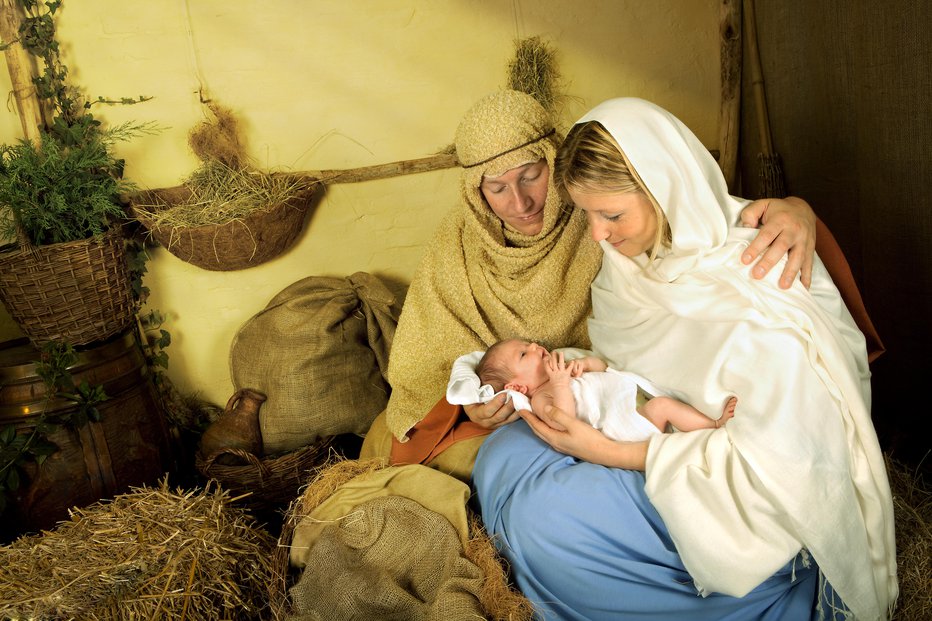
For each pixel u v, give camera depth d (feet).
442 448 8.70
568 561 6.96
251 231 11.01
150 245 11.97
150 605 7.52
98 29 11.31
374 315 11.54
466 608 6.83
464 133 8.56
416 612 7.19
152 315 12.08
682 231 6.76
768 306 6.58
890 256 9.46
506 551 7.39
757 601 6.65
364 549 7.79
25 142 10.27
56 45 11.07
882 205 9.45
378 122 12.23
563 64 12.53
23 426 9.87
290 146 12.05
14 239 10.39
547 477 7.15
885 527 6.54
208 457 10.39
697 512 6.36
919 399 9.48
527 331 8.91
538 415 7.64
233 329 12.51
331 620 7.35
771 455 6.16
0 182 9.71
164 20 11.43
